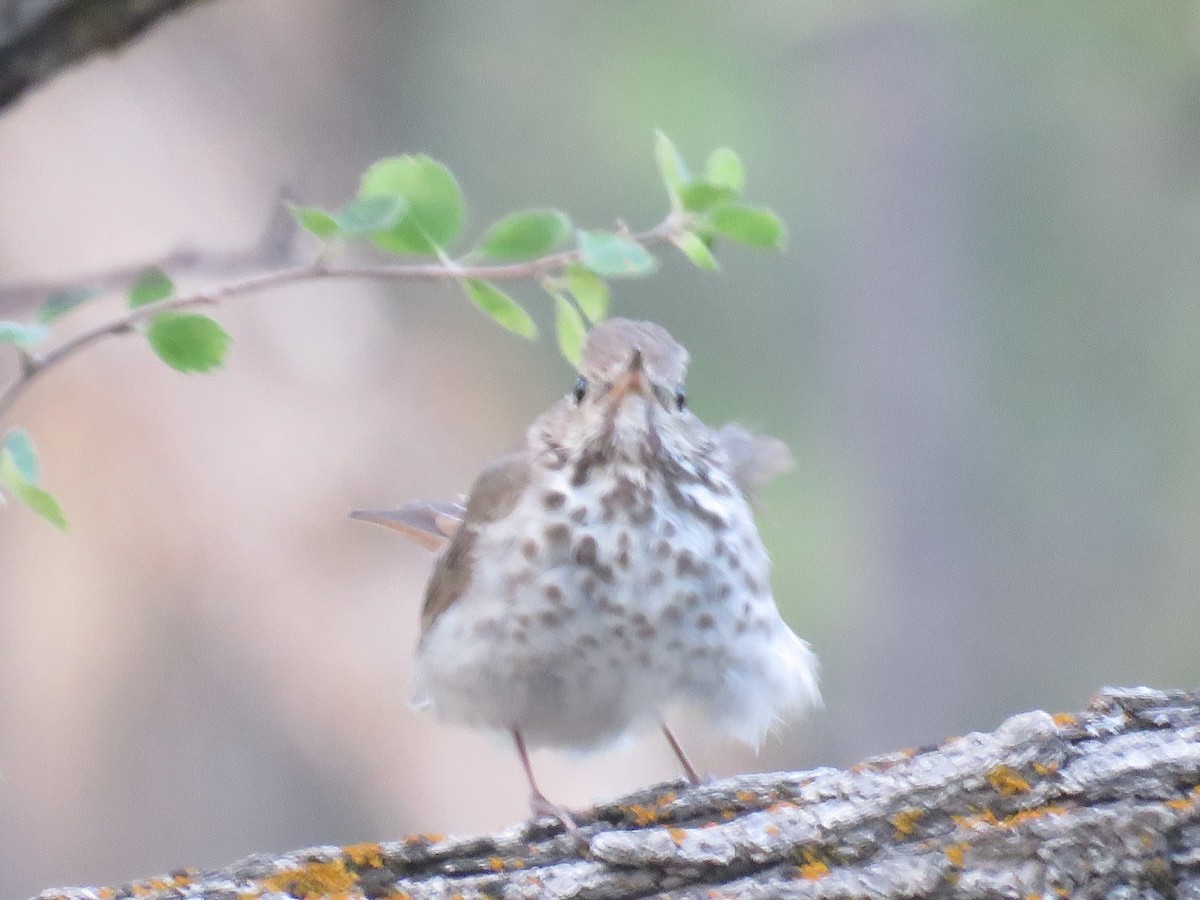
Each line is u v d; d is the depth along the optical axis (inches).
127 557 537.6
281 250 227.1
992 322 756.0
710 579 265.1
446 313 626.2
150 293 224.1
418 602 562.9
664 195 705.6
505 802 575.5
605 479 264.5
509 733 279.0
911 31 726.5
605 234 221.6
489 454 608.7
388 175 221.0
